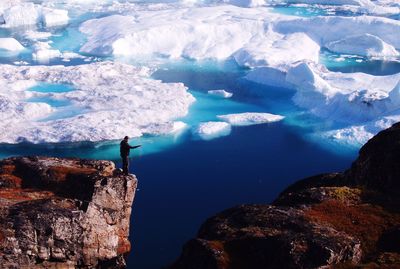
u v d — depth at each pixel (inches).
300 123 3137.3
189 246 967.0
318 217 1034.1
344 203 1120.8
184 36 5118.1
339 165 2470.5
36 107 3053.6
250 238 945.5
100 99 3297.2
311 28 5354.3
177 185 2218.3
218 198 2090.3
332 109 3257.9
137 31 5034.5
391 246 948.6
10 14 5787.4
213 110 3410.4
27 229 994.7
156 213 1961.1
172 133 2903.5
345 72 4448.8
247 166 2443.4
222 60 4798.2
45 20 5831.7
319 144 2758.4
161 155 2578.7
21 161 1270.9
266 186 2215.8
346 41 5118.1
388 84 3671.3
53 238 1023.6
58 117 3038.9
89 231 1086.4
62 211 1049.5
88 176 1162.0
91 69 3934.5
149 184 2228.1
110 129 2792.8
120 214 1180.5
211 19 5654.5
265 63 4475.9
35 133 2723.9
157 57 4840.1
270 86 3993.6
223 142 2780.5
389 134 1310.3
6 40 4835.1
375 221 1029.8
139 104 3280.0
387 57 4938.5
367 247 946.7
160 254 1667.1
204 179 2284.7
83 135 2723.9
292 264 856.9
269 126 3068.4
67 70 3887.8
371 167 1259.2
